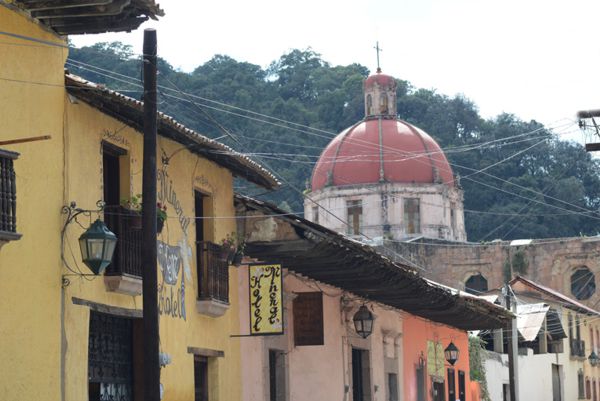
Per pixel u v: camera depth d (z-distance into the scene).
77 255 18.72
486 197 124.88
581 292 110.88
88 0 17.58
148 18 18.94
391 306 36.94
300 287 29.47
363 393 34.66
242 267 26.39
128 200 20.19
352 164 106.19
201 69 120.44
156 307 16.84
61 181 18.42
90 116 19.42
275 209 25.86
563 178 126.88
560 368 72.50
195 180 23.95
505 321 44.22
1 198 15.59
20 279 17.08
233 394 25.31
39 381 17.39
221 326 24.91
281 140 97.75
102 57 70.38
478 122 129.75
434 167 106.38
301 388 29.36
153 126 17.08
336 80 135.25
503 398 60.00
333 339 31.78
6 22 17.25
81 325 18.64
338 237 26.00
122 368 20.55
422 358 40.72
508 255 109.44
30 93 17.72
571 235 124.94
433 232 105.19
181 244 22.97
